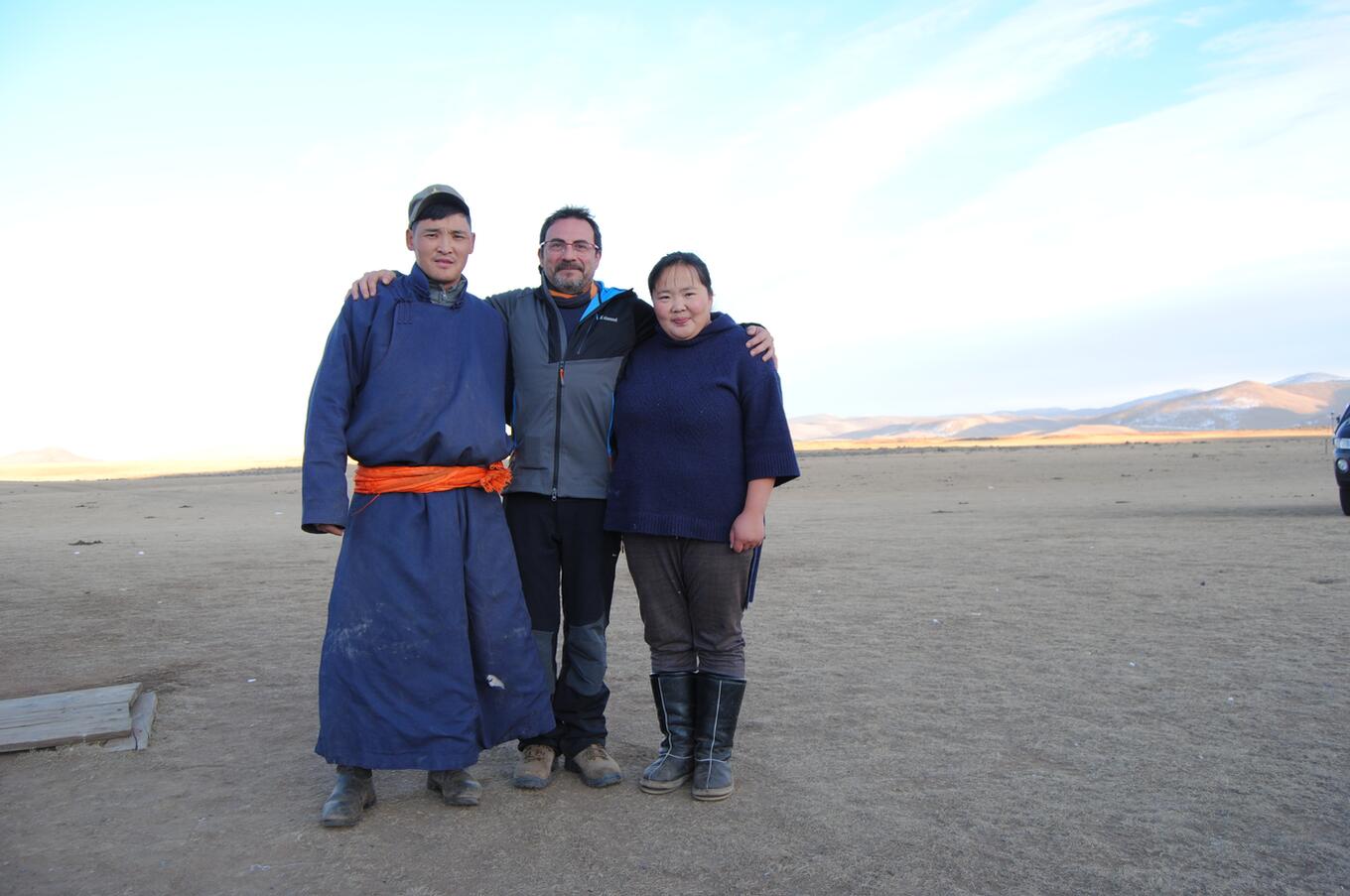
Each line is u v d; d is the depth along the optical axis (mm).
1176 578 9117
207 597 9281
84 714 4871
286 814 3770
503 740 3889
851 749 4430
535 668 3980
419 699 3684
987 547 12461
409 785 4125
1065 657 6121
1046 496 24656
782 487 33875
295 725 4977
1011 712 4945
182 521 22594
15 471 99625
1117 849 3301
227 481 49188
